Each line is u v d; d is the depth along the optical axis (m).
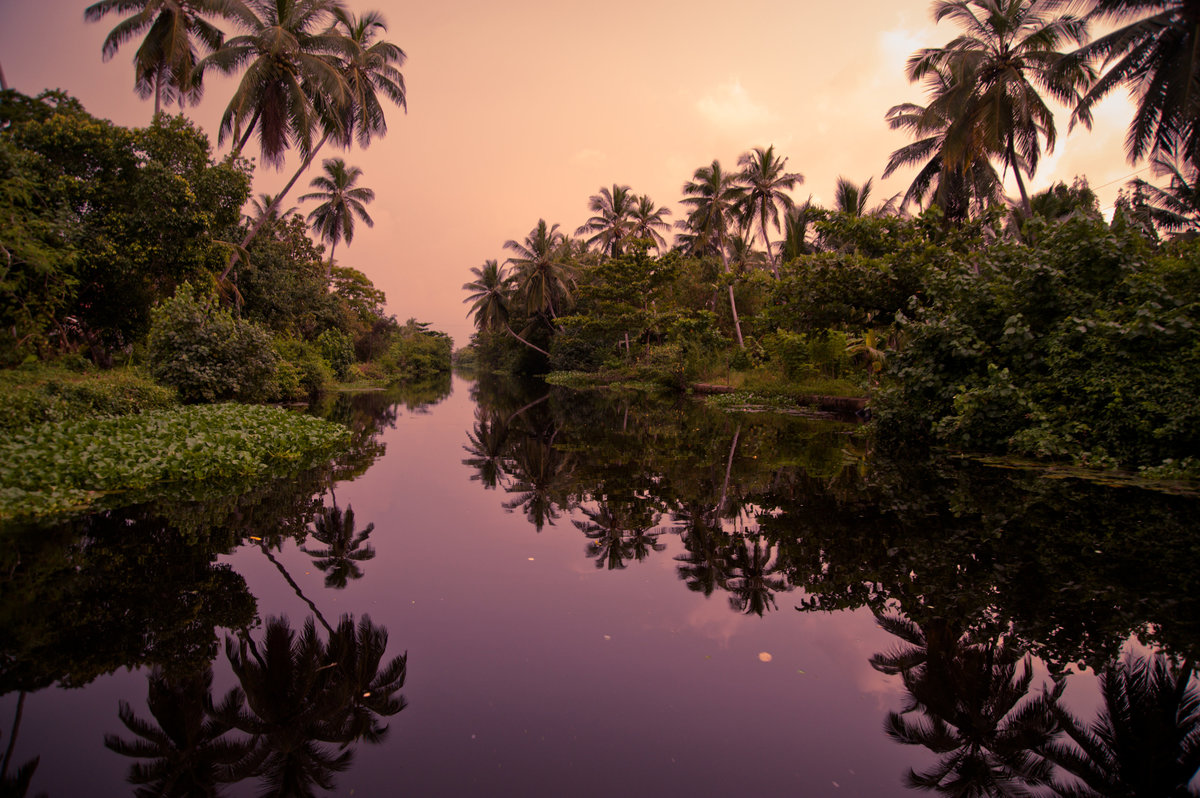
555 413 16.61
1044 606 3.24
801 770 1.95
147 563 3.85
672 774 1.92
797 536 4.59
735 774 1.92
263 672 2.59
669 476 7.18
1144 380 6.77
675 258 28.25
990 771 1.96
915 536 4.53
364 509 5.46
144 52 15.66
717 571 3.86
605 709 2.30
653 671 2.59
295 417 10.54
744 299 28.53
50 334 11.90
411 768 1.93
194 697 2.42
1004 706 2.36
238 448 7.48
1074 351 7.54
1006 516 5.02
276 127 16.77
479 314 46.44
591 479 7.07
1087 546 4.21
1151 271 7.57
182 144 14.02
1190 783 1.92
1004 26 13.95
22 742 2.10
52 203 11.67
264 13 16.53
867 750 2.08
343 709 2.30
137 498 5.46
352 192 31.38
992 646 2.83
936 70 16.08
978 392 8.22
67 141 12.17
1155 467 6.45
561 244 40.81
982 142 14.15
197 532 4.53
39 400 7.26
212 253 14.95
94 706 2.34
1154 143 11.55
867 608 3.25
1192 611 3.15
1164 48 10.86
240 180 15.03
